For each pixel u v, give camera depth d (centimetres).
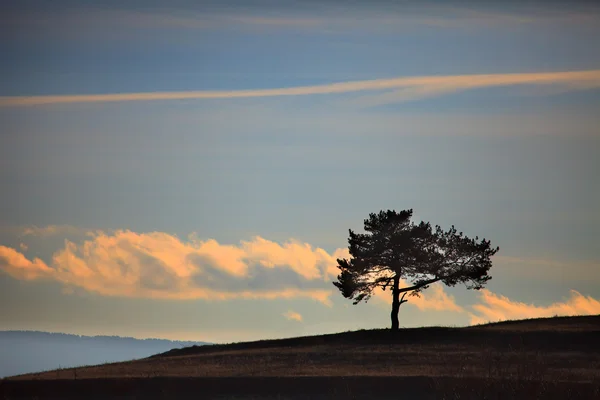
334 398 18212
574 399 17400
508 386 18262
